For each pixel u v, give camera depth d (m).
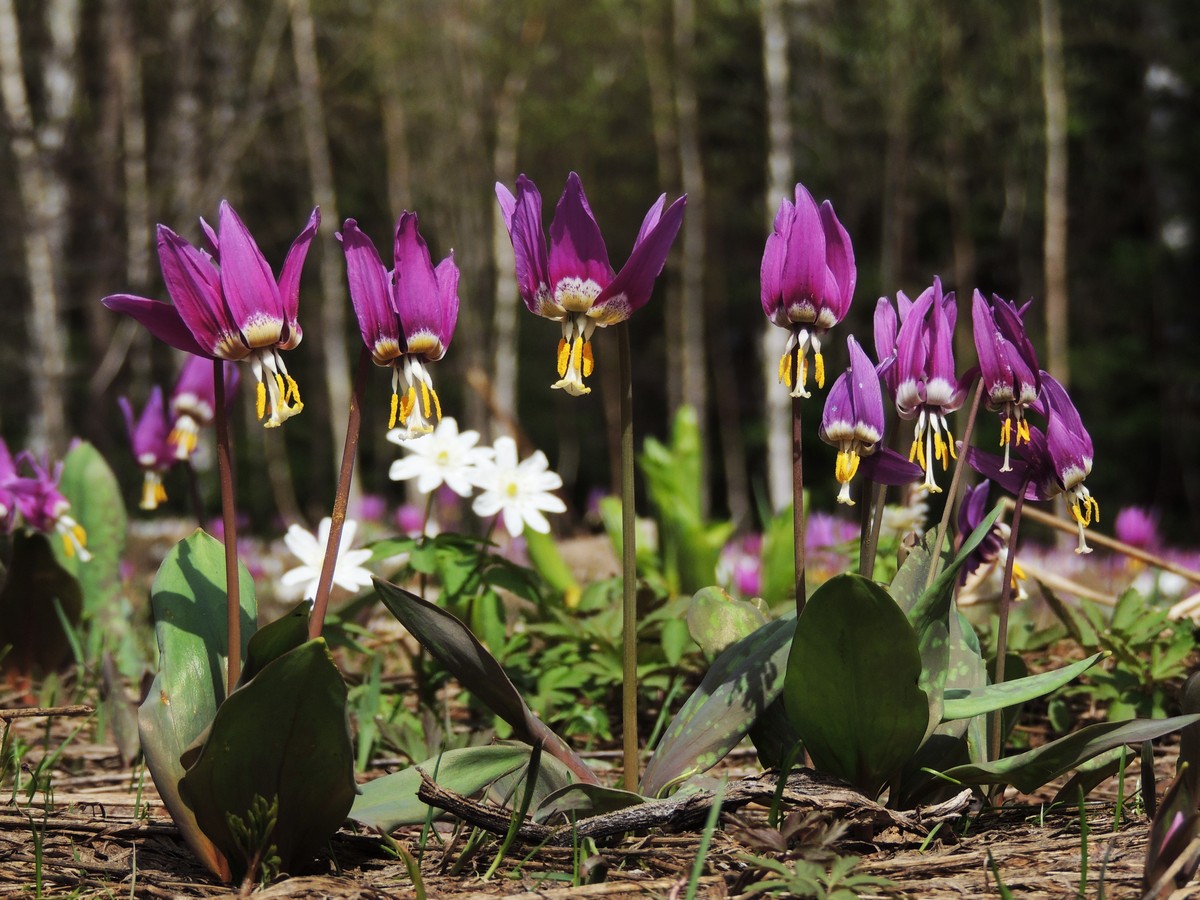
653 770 0.66
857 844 0.65
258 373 0.60
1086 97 6.13
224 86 5.41
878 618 0.61
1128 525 1.56
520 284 0.62
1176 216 6.18
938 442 0.65
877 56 5.24
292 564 2.23
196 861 0.66
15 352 5.33
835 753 0.65
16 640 1.06
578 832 0.63
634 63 6.19
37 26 4.79
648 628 0.96
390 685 0.98
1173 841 0.57
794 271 0.63
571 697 0.91
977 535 0.63
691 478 1.44
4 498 1.02
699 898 0.59
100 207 4.53
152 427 0.99
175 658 0.63
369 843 0.66
